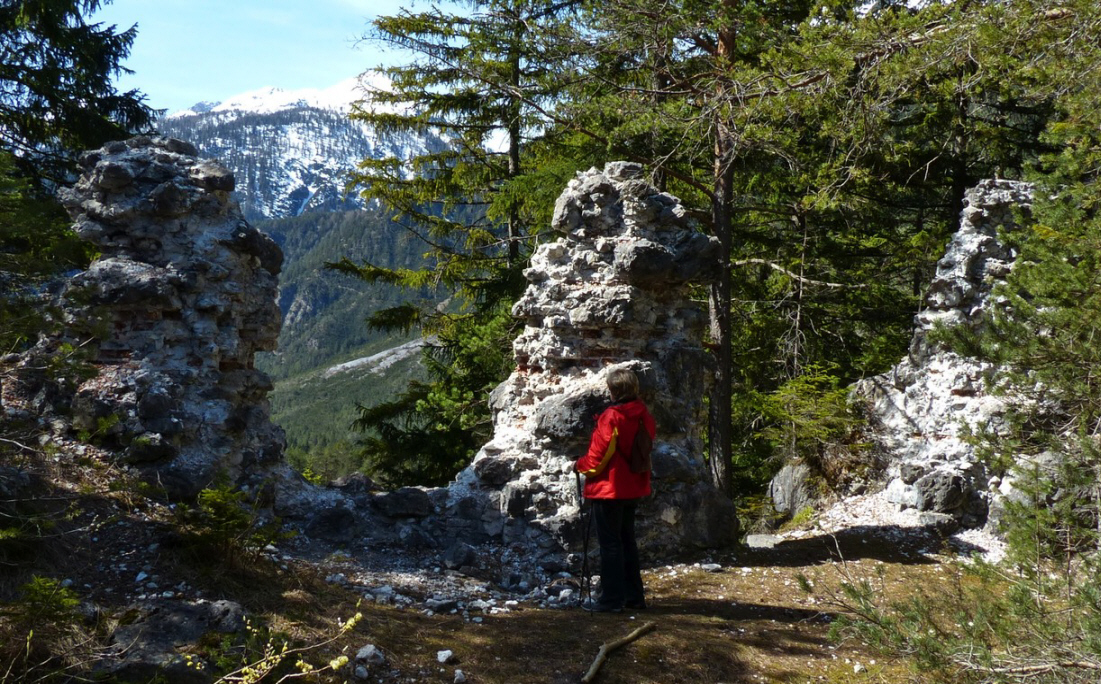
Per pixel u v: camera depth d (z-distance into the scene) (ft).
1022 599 14.11
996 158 50.39
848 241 52.47
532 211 50.47
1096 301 18.40
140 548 17.39
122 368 20.90
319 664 14.51
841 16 30.27
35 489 17.33
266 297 24.02
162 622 14.62
